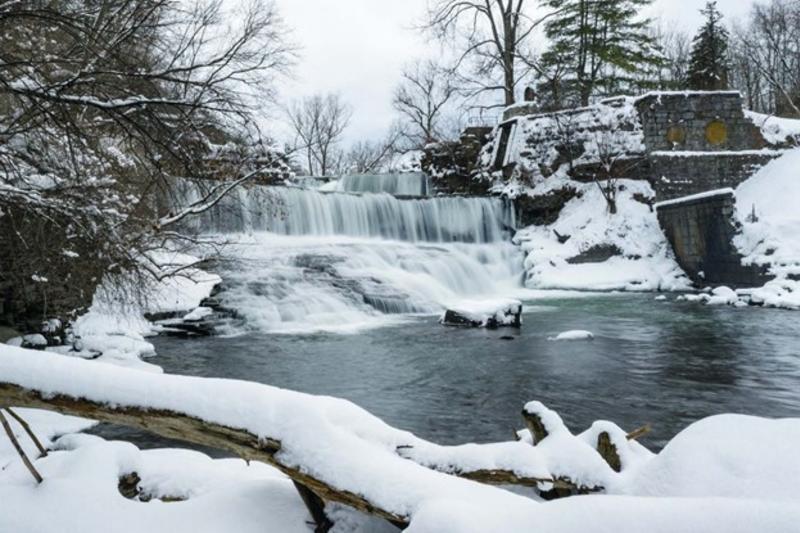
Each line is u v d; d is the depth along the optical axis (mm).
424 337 12656
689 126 25234
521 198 26594
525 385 8328
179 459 2926
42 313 8750
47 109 6641
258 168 10688
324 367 9680
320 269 18047
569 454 2625
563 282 22672
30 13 6184
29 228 7262
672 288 20891
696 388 8023
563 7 38938
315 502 2088
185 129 8062
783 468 1982
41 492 2150
